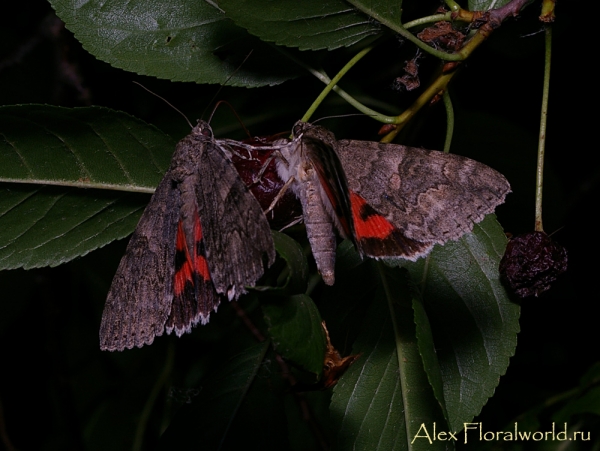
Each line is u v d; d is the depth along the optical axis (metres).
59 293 0.38
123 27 0.31
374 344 0.30
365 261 0.31
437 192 0.30
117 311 0.30
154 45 0.31
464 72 0.37
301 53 0.31
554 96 0.37
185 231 0.30
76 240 0.31
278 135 0.30
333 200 0.29
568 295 0.37
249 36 0.31
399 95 0.35
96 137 0.30
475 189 0.30
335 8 0.30
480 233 0.30
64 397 0.38
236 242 0.29
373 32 0.30
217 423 0.31
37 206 0.30
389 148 0.30
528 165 0.34
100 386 0.38
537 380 0.38
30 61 0.38
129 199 0.31
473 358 0.30
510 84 0.37
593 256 0.38
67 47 0.37
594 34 0.36
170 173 0.30
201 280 0.29
